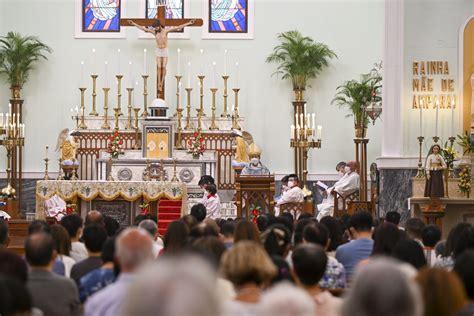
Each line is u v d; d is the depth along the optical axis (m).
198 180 30.42
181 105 33.59
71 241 12.09
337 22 33.31
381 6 33.28
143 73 33.66
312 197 32.25
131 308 3.64
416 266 9.12
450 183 24.59
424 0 25.92
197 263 3.70
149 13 34.16
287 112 33.38
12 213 29.64
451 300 5.00
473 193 24.45
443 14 25.91
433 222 23.36
